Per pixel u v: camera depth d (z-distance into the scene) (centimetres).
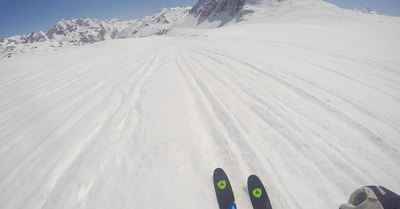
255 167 290
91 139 378
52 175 301
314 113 408
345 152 308
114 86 638
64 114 483
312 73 619
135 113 457
